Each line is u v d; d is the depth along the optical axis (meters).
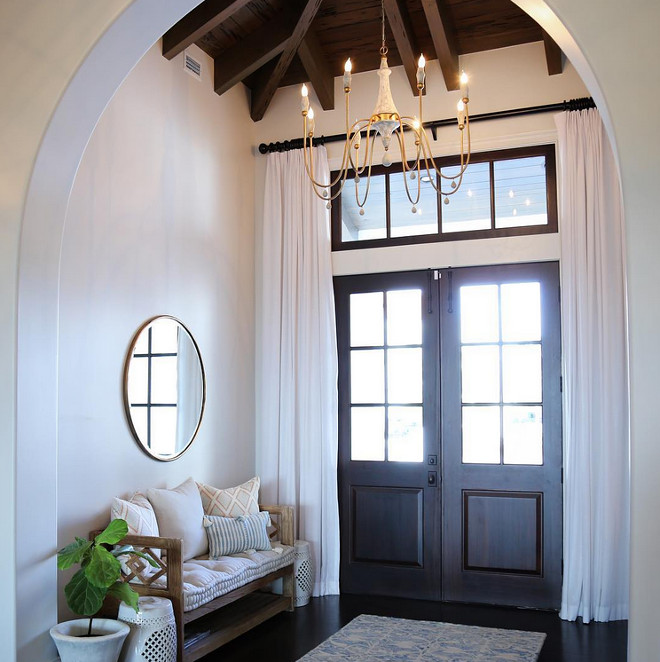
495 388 5.40
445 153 5.54
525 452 5.30
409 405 5.60
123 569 4.02
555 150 5.32
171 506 4.52
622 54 2.65
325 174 5.79
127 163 4.56
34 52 3.47
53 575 3.62
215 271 5.46
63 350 4.01
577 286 5.07
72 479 4.04
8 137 3.50
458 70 5.48
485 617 5.00
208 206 5.39
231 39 5.35
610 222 5.05
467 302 5.50
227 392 5.55
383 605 5.29
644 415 2.55
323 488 5.60
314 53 5.48
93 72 3.43
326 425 5.62
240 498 5.12
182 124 5.12
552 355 5.27
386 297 5.71
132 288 4.57
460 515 5.40
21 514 3.44
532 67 5.37
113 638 3.49
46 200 3.56
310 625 4.82
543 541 5.20
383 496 5.61
